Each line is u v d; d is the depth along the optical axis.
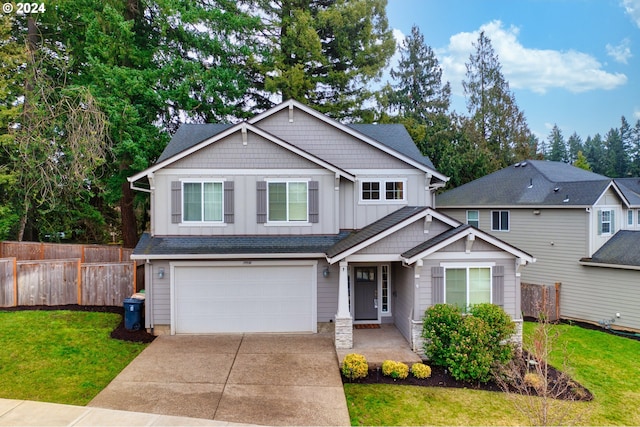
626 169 68.38
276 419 7.30
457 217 21.69
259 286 12.71
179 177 13.01
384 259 11.49
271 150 13.23
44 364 9.50
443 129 33.31
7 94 16.36
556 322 16.64
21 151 15.21
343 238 13.37
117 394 8.11
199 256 12.02
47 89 15.51
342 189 14.11
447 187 29.11
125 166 18.89
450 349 9.75
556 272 17.75
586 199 16.78
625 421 8.20
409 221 11.41
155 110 18.84
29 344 10.55
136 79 16.81
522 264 11.05
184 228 13.04
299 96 22.55
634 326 15.19
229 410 7.57
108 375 9.16
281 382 8.90
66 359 9.85
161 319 12.42
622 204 17.77
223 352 10.80
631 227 18.50
